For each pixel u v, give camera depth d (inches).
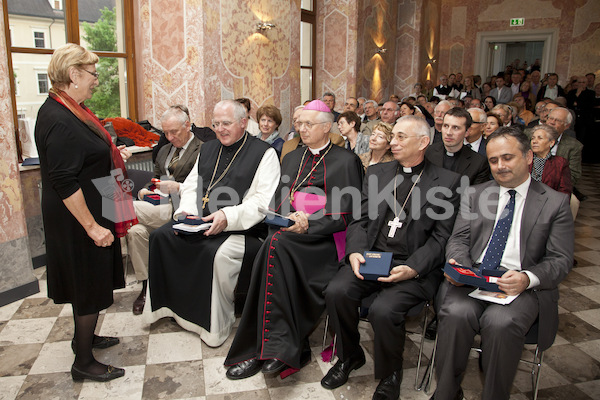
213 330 104.0
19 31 150.1
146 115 195.8
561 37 496.7
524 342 81.3
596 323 118.4
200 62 176.7
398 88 439.8
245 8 198.4
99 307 88.4
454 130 113.4
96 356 100.6
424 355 103.0
